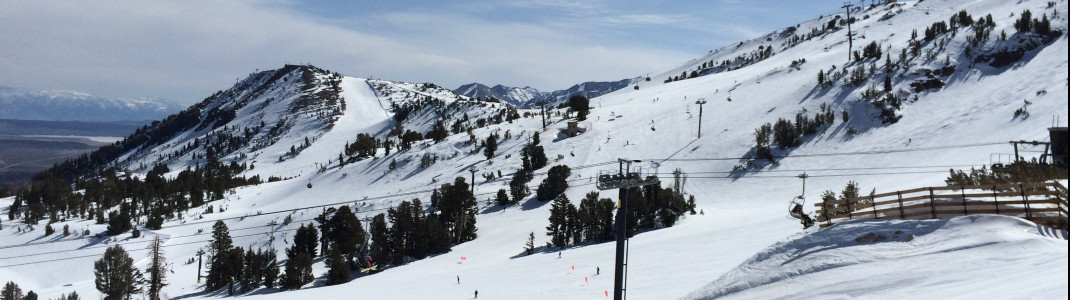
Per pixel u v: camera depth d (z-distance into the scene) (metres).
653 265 49.50
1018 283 20.56
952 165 91.06
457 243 103.31
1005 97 118.50
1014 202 27.73
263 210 149.25
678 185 104.25
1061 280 19.34
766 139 125.88
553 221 89.12
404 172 154.00
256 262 96.69
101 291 97.00
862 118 126.75
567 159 139.88
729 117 147.38
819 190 99.62
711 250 50.44
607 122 166.00
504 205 120.19
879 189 81.31
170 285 104.62
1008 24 159.62
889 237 28.47
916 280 24.06
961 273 23.44
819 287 26.36
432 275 74.88
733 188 111.19
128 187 192.38
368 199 140.12
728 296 29.31
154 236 135.62
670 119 156.38
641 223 92.81
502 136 166.62
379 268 95.81
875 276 25.36
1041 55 136.88
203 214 150.88
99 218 151.00
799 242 30.77
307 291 75.69
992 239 25.47
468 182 135.75
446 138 175.50
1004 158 83.38
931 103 128.88
